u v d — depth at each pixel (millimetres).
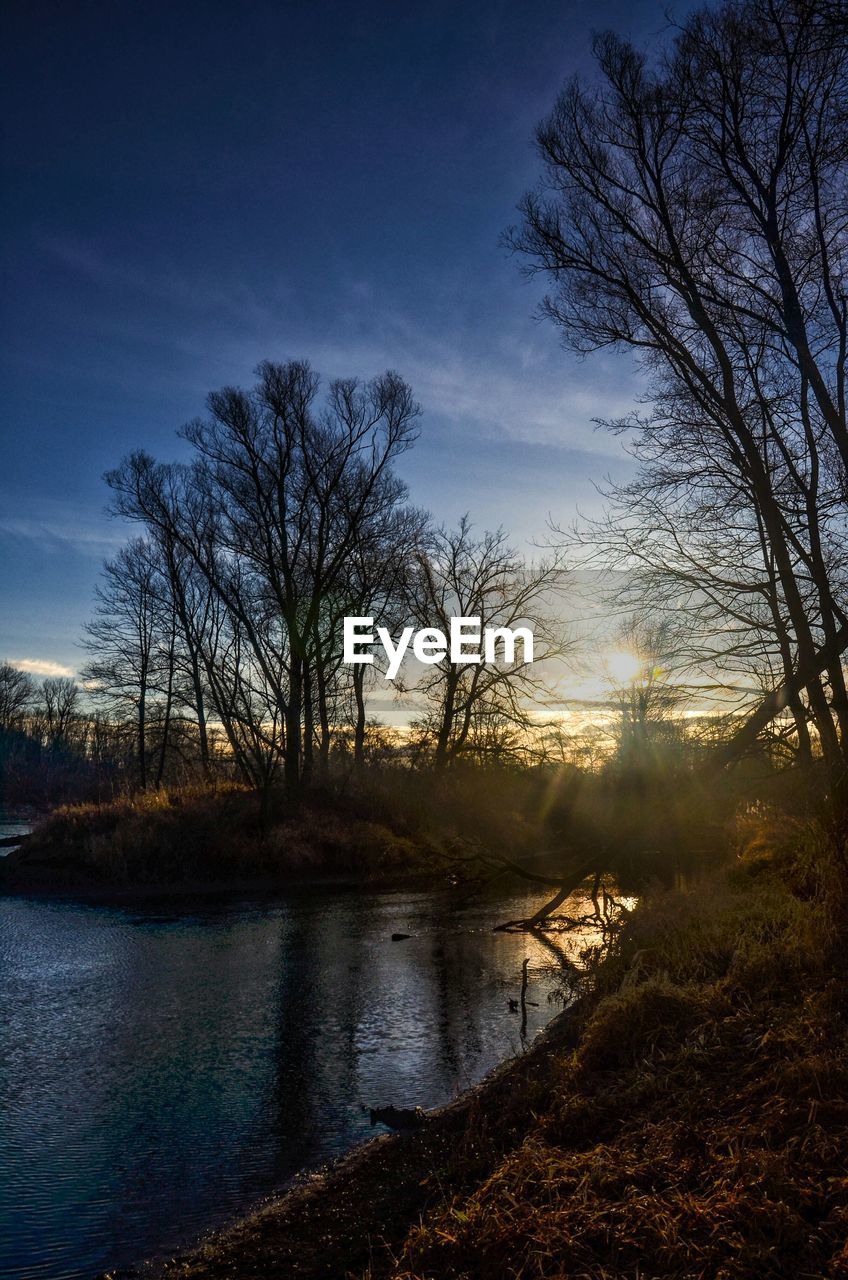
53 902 23188
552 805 21547
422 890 24219
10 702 102000
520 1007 11734
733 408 12359
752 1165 4547
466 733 34625
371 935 17859
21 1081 9297
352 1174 6531
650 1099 5836
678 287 12641
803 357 11898
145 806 31078
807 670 9250
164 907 22297
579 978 11711
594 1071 6641
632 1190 4570
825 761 10594
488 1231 4496
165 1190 6562
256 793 33031
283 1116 8078
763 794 11102
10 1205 6355
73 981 14172
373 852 27375
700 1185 4574
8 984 14023
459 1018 11328
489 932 17891
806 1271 3697
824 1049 5727
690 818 10664
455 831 28391
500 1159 5734
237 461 33906
